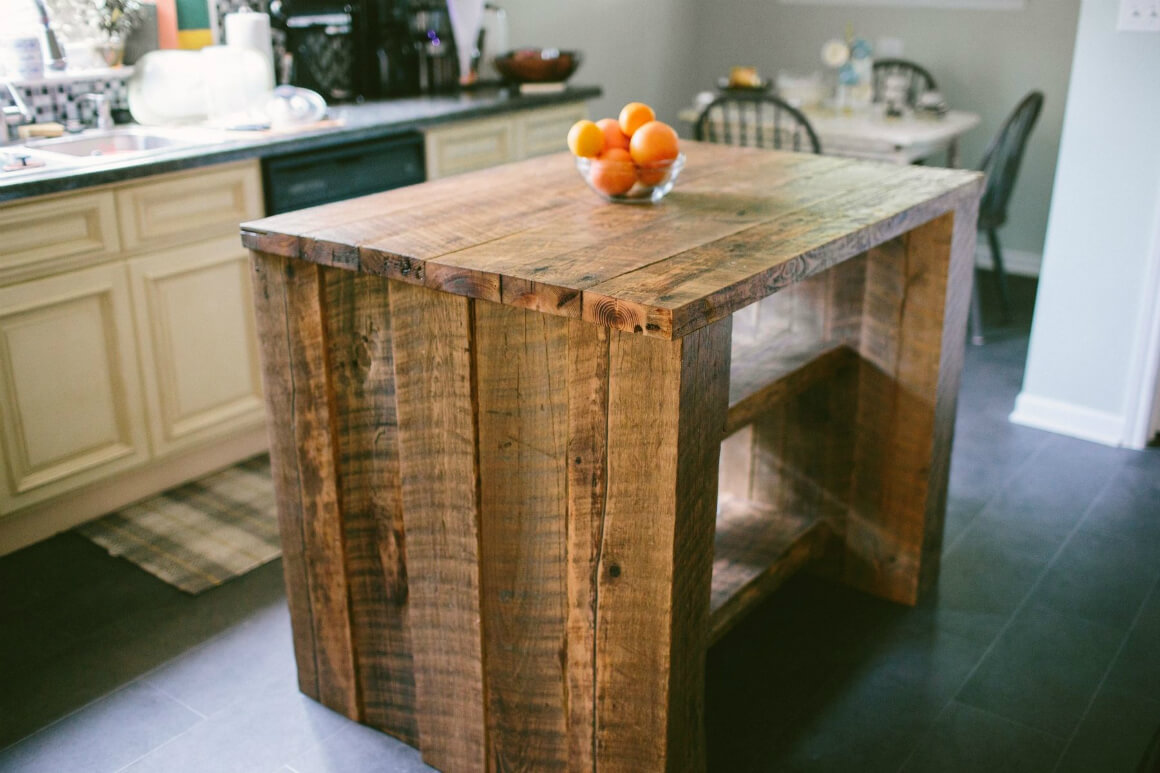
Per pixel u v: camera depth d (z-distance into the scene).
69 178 2.44
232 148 2.79
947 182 2.18
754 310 2.45
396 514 1.83
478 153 3.64
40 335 2.51
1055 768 1.91
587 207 1.96
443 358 1.63
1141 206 3.01
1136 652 2.26
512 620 1.73
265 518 2.79
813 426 2.42
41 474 2.59
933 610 2.41
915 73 4.93
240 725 2.03
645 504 1.52
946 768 1.91
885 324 2.27
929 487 2.33
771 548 2.28
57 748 1.96
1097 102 3.01
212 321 2.89
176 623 2.34
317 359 1.80
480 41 4.17
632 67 5.23
